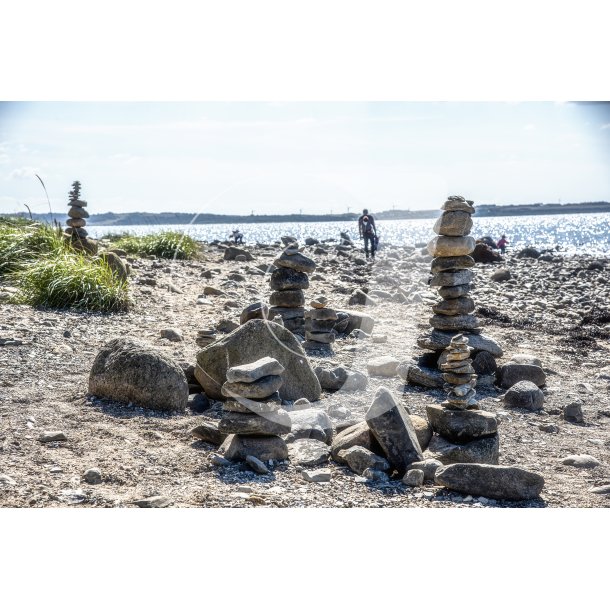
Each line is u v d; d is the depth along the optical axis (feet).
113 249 42.50
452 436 14.32
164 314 26.43
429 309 28.60
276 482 12.46
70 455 12.80
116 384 15.92
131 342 16.47
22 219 35.81
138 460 12.84
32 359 18.76
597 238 142.51
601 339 28.78
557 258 64.44
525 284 44.80
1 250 30.91
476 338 21.68
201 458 13.30
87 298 26.17
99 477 11.85
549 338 28.27
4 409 14.89
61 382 17.15
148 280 32.55
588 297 39.27
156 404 15.79
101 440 13.67
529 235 160.76
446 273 21.22
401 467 13.38
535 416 18.03
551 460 14.78
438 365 20.85
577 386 21.33
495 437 14.24
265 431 13.43
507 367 20.83
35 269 27.27
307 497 11.85
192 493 11.64
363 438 13.75
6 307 24.84
